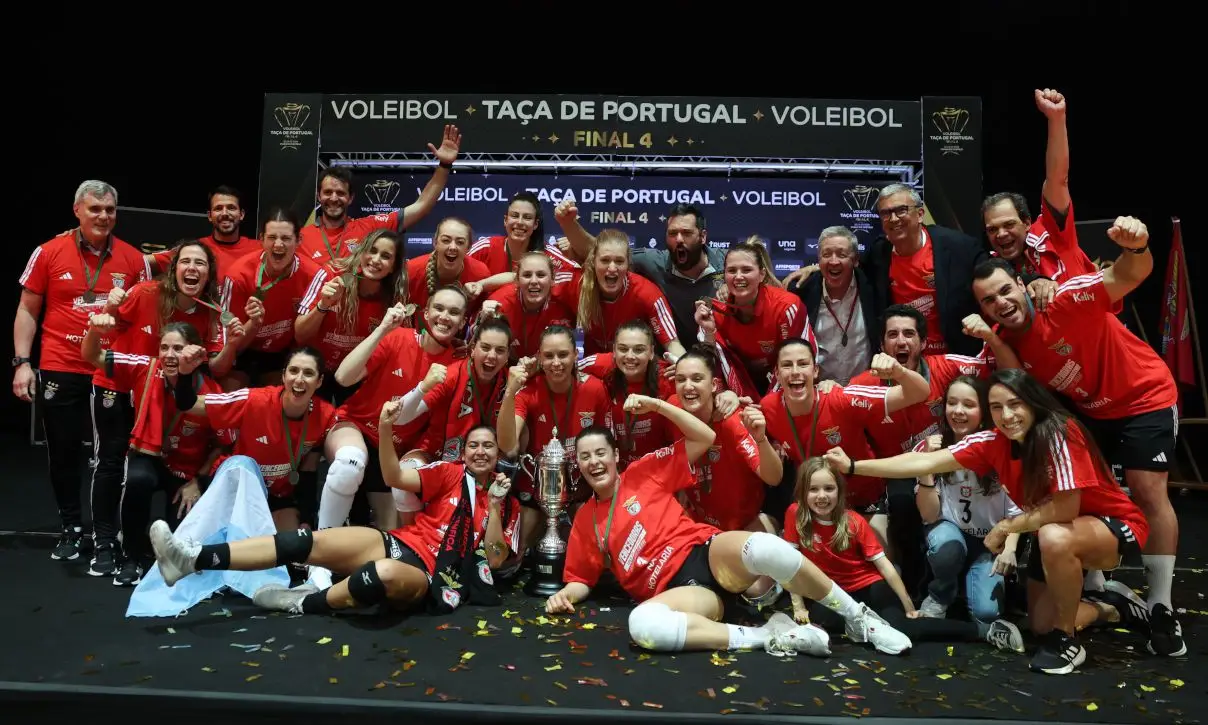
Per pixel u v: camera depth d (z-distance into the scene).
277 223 5.04
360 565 4.10
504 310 5.18
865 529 4.05
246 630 3.83
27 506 6.37
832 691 3.22
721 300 5.11
